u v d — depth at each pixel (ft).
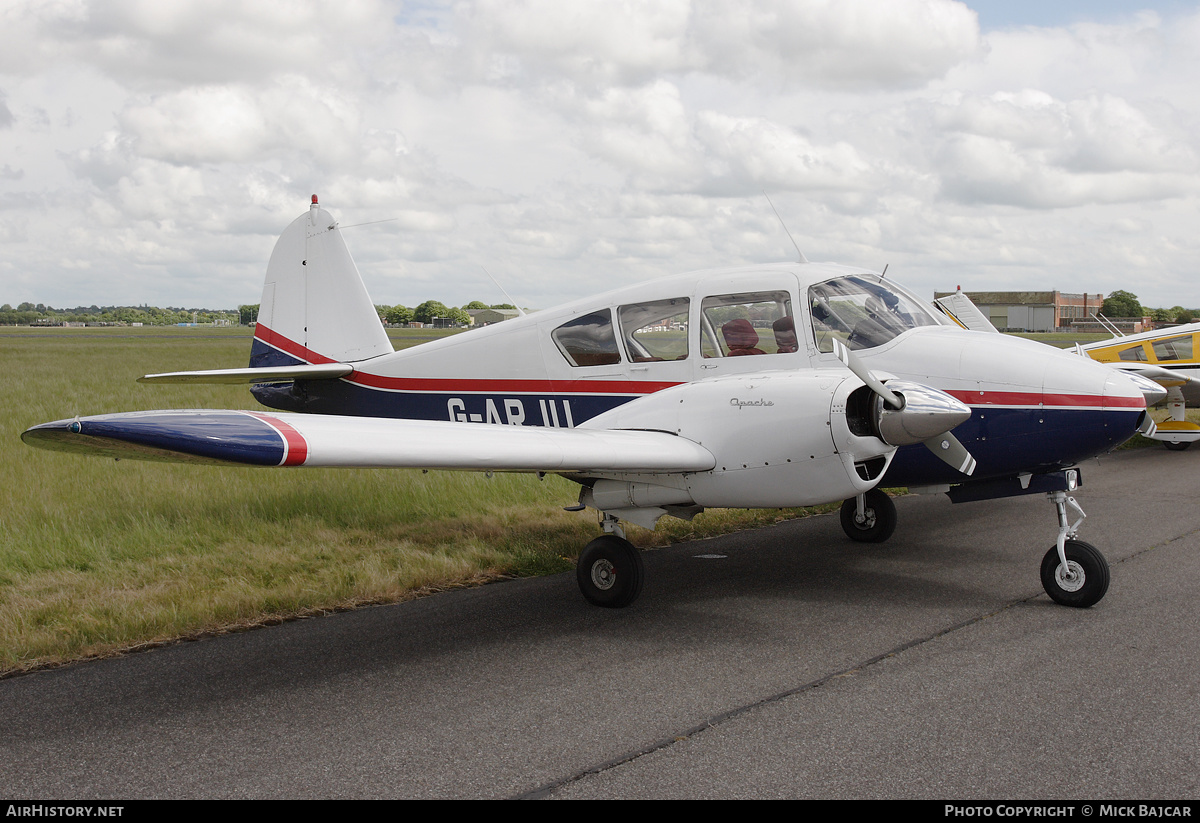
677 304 19.39
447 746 10.52
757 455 15.38
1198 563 19.11
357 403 25.55
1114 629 14.65
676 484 16.20
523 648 14.28
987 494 18.24
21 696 12.31
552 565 19.94
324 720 11.37
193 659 13.85
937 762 9.83
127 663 13.69
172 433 11.64
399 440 13.51
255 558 20.01
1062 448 16.65
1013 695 11.78
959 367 17.38
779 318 18.37
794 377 15.65
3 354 134.92
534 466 14.38
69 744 10.69
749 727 10.91
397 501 26.04
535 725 11.11
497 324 22.59
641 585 16.40
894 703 11.59
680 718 11.25
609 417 17.62
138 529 21.93
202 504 25.03
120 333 347.97
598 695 12.13
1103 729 10.64
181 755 10.36
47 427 11.98
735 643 14.35
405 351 24.48
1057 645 13.87
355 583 17.92
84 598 16.89
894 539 22.74
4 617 15.40
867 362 17.87
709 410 16.08
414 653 14.08
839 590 17.66
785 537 23.16
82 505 24.58
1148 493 28.96
